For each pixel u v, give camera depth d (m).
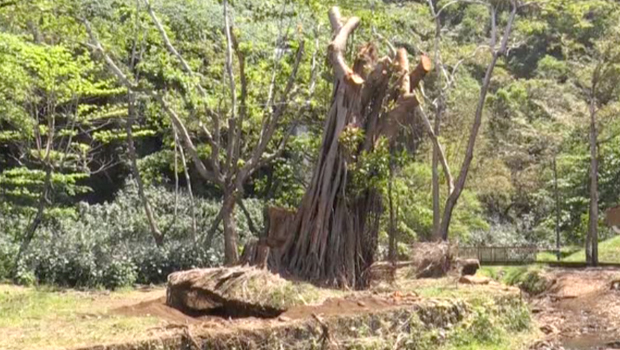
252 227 16.75
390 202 12.66
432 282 13.12
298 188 17.69
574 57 30.19
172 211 19.61
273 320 8.37
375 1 18.64
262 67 16.73
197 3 17.70
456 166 27.64
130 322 7.95
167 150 20.28
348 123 11.81
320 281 11.36
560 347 10.88
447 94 23.52
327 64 13.89
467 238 25.70
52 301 10.63
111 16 16.75
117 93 18.11
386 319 9.16
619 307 14.66
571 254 25.48
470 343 10.09
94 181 22.20
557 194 26.69
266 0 17.61
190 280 9.21
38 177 18.25
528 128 31.30
